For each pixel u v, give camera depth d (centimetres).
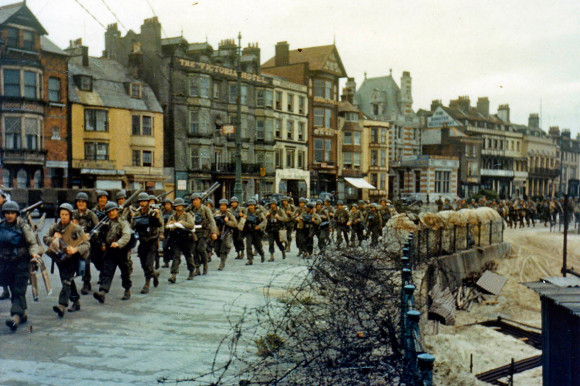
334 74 5866
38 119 3706
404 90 7025
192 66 4519
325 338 615
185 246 1173
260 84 5062
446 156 6800
